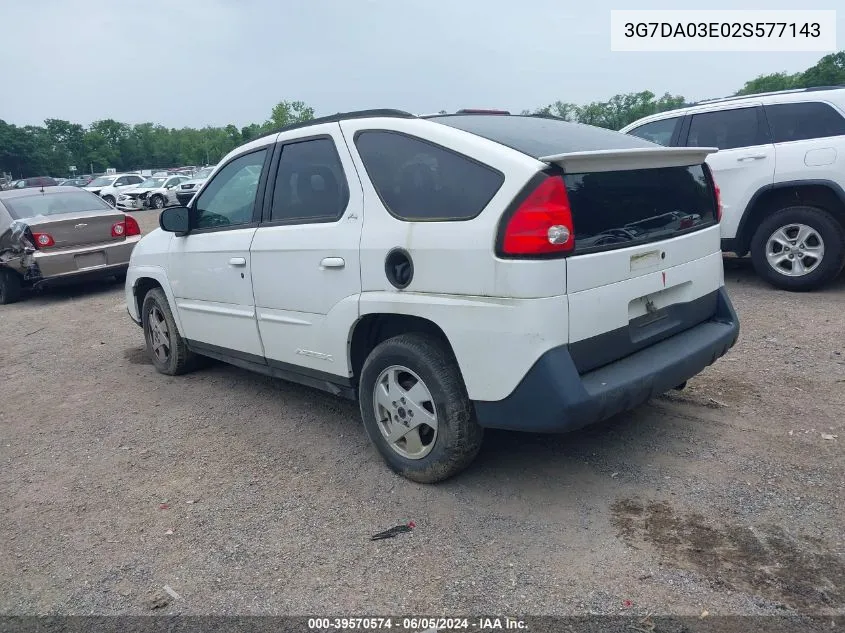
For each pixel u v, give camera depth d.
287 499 3.60
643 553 2.92
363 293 3.59
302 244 3.91
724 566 2.81
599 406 3.04
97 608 2.85
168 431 4.66
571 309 3.02
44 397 5.62
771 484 3.40
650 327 3.54
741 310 6.48
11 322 8.65
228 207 4.69
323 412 4.80
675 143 7.67
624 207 3.31
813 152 6.63
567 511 3.28
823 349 5.26
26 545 3.37
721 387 4.68
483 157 3.14
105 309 8.95
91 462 4.27
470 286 3.11
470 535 3.14
